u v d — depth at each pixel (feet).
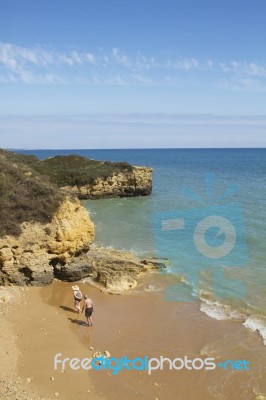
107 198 202.80
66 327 57.77
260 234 108.68
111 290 72.74
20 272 72.38
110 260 81.25
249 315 61.87
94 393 42.68
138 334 56.24
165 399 42.22
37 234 73.31
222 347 52.65
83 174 201.77
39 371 45.96
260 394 42.96
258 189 211.20
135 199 197.16
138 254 94.79
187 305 66.18
